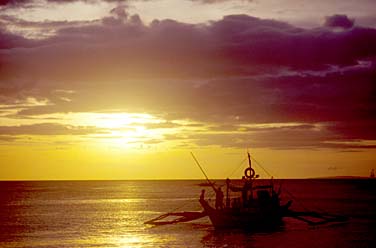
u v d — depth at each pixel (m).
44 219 102.00
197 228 83.00
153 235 75.06
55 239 71.62
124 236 74.38
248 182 79.69
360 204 144.38
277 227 81.25
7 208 133.62
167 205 148.38
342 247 62.91
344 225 85.44
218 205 79.12
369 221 91.19
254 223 78.19
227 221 78.12
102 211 123.88
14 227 87.25
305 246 63.59
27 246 65.62
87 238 72.81
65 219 101.88
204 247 63.44
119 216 109.31
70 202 164.00
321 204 143.75
